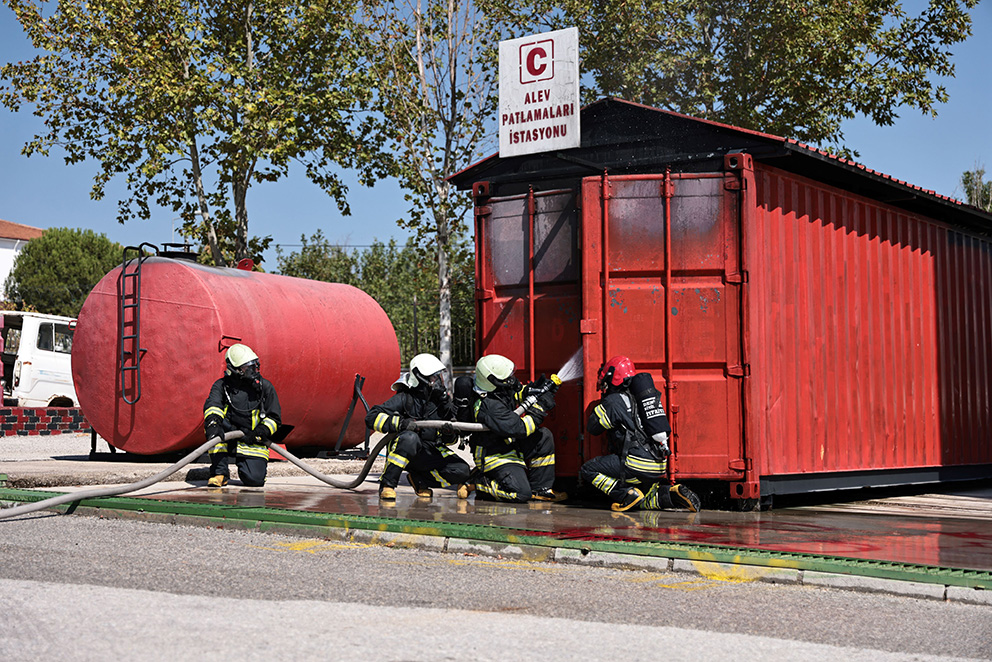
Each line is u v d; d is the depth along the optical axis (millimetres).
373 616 4445
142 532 6945
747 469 8398
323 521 6906
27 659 3633
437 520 7184
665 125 8883
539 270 9281
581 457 8836
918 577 5184
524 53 9336
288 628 4164
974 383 12898
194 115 24812
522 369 9320
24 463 11594
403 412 8883
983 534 7133
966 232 12945
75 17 24750
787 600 5043
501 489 8812
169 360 12109
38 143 26062
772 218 9117
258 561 5832
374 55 26453
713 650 3965
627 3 23125
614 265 8742
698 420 8523
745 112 22984
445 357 26766
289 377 12953
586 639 4094
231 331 12086
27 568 5441
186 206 27594
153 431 12172
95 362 12570
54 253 60531
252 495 8969
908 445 11188
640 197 8742
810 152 8766
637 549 5898
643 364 8664
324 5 25562
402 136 26203
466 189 10047
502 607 4715
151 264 12383
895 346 11094
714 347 8539
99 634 4008
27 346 24953
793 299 9336
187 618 4312
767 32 22672
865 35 22547
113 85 25547
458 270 29578
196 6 25906
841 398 10031
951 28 22609
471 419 8836
